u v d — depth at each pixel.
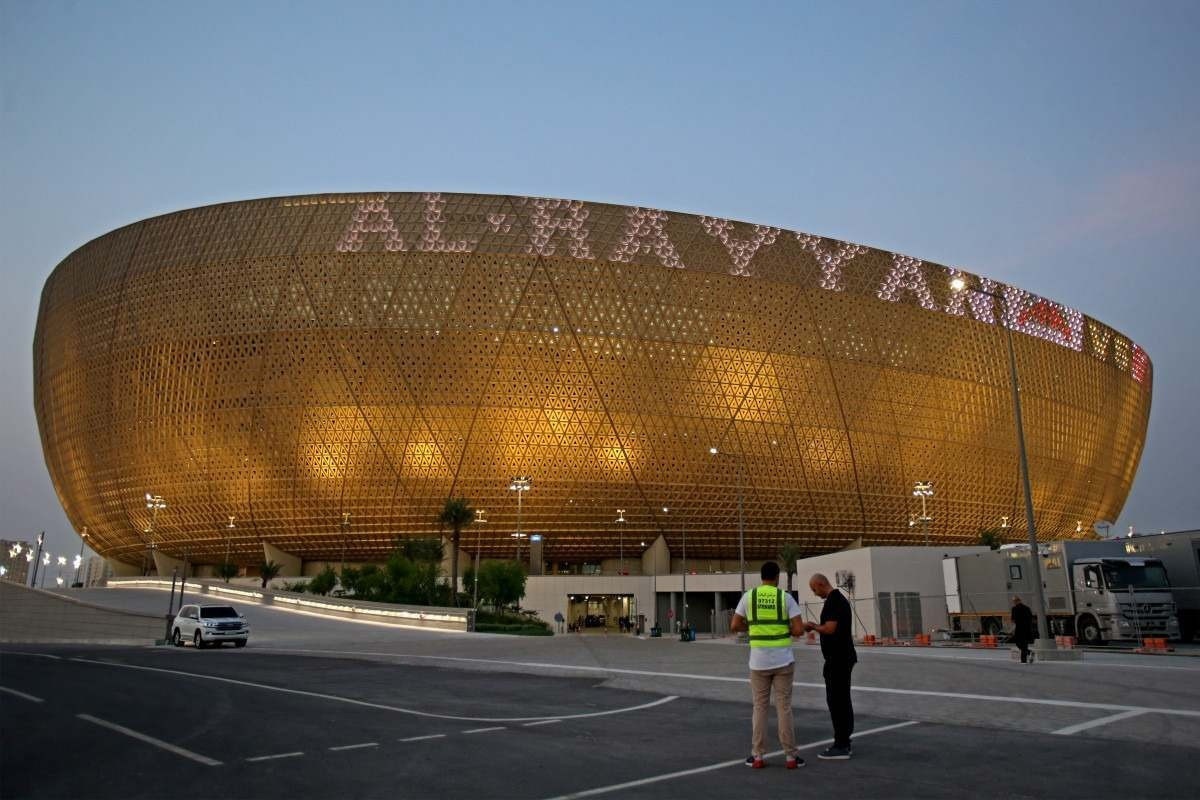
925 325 89.62
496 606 66.25
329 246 78.38
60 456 93.94
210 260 81.06
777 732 9.88
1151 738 8.65
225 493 81.69
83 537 100.69
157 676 18.17
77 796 6.82
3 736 9.88
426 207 78.69
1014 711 10.54
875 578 38.22
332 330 77.50
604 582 74.81
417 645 31.64
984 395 92.31
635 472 79.75
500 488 78.25
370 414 77.25
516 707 12.62
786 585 73.88
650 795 6.59
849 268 87.25
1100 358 104.69
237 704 13.10
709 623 78.31
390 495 78.56
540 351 77.44
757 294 82.94
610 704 12.95
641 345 79.25
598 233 79.81
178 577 78.94
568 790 6.83
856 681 14.49
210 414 80.56
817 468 84.81
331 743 9.33
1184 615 28.28
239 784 7.22
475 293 77.31
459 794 6.76
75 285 89.44
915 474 88.94
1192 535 28.47
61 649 31.86
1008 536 97.38
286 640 37.03
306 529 81.44
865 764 7.68
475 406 77.00
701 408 80.75
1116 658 20.52
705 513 82.62
